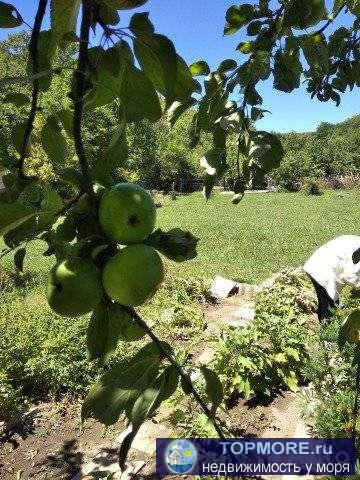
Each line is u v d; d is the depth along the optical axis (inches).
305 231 805.9
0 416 215.2
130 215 40.9
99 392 38.9
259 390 236.1
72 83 43.0
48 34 43.3
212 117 65.7
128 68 44.0
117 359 249.8
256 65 62.9
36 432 211.3
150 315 336.2
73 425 215.6
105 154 43.3
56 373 235.5
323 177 1905.8
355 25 84.8
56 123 48.8
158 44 41.7
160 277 41.3
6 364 235.8
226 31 69.2
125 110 45.4
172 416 186.7
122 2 39.9
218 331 327.6
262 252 627.5
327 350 213.0
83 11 37.0
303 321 279.9
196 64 66.9
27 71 45.7
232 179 63.8
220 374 231.3
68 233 41.7
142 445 197.0
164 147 1576.0
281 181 1760.6
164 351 40.8
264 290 382.0
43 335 264.1
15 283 440.1
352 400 166.4
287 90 67.7
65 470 187.6
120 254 40.6
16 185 38.9
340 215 1027.3
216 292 412.8
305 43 68.6
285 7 61.8
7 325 275.4
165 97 47.1
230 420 216.5
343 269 287.3
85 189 40.3
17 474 183.9
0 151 44.7
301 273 412.2
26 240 40.1
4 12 40.0
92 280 40.3
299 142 2395.4
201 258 588.1
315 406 198.1
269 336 251.3
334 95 91.0
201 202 1374.3
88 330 43.4
